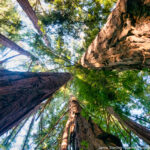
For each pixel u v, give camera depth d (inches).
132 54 92.6
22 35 245.4
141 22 65.4
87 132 117.1
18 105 70.7
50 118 337.7
